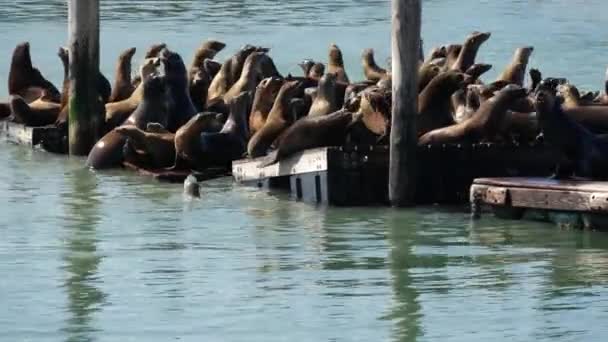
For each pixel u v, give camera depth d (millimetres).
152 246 54594
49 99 85375
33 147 80750
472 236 56000
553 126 58375
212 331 42844
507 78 78875
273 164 65750
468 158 62344
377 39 130375
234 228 58062
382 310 44969
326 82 67625
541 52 119000
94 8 77375
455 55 80312
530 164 62781
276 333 42562
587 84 100188
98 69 78375
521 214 58844
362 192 62344
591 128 63906
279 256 52688
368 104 64812
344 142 64625
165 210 62094
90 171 73062
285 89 68688
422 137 63750
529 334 42281
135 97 79812
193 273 50062
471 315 44375
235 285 48312
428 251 53344
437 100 65375
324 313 44688
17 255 53094
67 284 48656
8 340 42125
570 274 49375
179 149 70750
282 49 123375
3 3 171750
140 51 124375
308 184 63750
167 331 42875
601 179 58594
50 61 118188
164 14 157000
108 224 59000
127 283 48688
